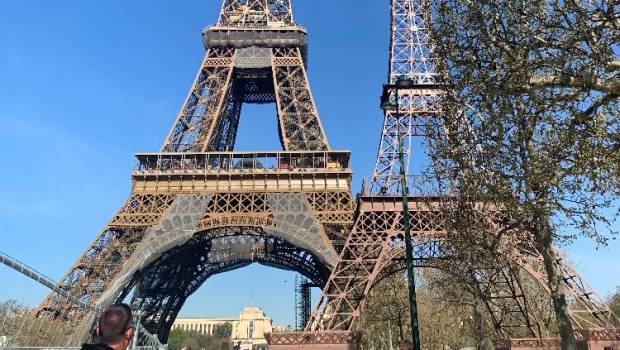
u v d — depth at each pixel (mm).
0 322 29438
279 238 80250
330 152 80312
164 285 95062
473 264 47219
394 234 59844
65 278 67500
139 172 78375
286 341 53750
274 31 96500
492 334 77000
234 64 94000
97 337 8250
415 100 68688
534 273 52906
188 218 74250
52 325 46094
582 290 54438
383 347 114688
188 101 88438
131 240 73500
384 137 67062
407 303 93438
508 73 27406
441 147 40656
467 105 32375
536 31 26828
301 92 89938
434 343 103688
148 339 75250
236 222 74000
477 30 30406
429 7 35625
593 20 24688
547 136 28906
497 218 44594
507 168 31578
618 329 50812
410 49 72500
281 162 81938
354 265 59531
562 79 26094
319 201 76312
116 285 64188
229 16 101125
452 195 47000
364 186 63750
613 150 25109
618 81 24391
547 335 61969
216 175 78188
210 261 104812
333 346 53312
